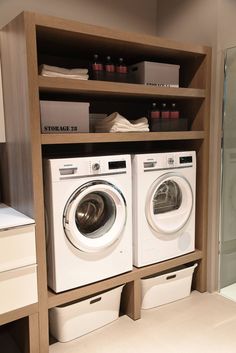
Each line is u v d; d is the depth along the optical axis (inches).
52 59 106.8
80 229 93.6
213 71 107.3
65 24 79.1
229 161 113.7
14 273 76.9
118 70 97.6
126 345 87.0
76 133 86.5
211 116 109.6
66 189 82.7
